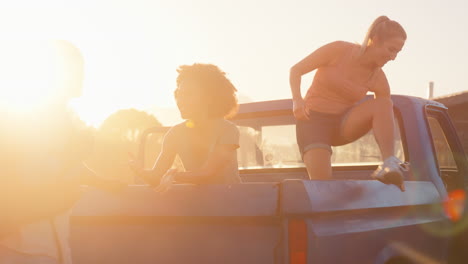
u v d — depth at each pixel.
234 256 2.66
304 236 2.57
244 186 2.69
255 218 2.62
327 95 4.04
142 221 2.84
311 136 4.02
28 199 2.33
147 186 2.89
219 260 2.68
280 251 2.58
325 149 3.99
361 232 2.93
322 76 4.05
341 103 4.04
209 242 2.70
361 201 2.98
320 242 2.61
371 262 3.03
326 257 2.65
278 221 2.59
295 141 5.20
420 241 3.62
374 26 3.85
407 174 4.21
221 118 3.39
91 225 2.93
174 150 3.49
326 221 2.71
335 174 4.97
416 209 3.63
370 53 3.87
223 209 2.67
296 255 2.56
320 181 2.74
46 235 2.38
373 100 3.91
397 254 3.30
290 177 5.23
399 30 3.83
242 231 2.65
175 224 2.78
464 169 5.12
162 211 2.79
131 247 2.86
